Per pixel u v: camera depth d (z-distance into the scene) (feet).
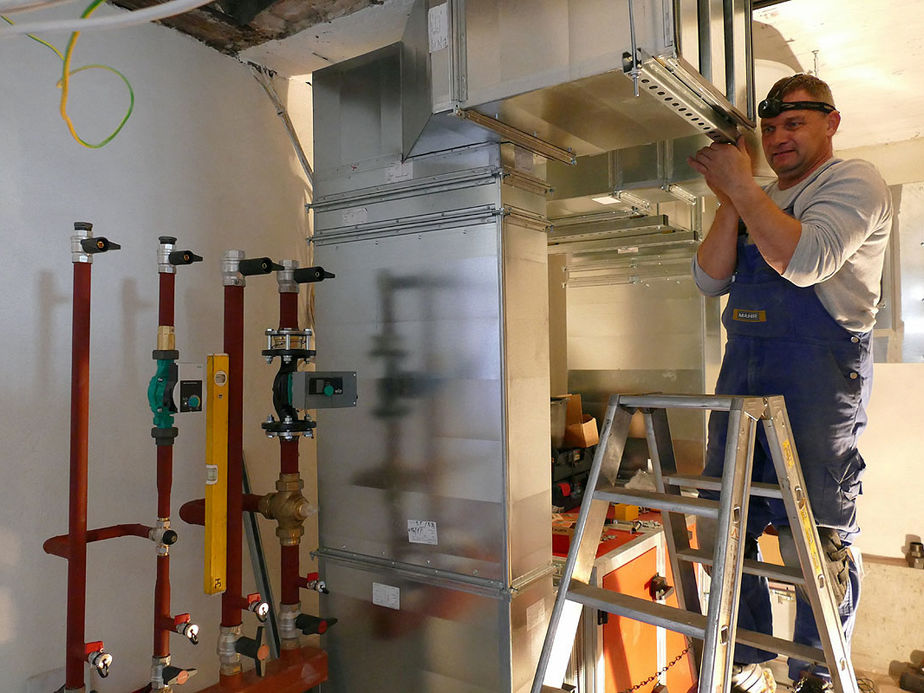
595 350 11.34
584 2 4.80
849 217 5.12
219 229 7.36
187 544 6.87
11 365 5.57
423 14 5.67
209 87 7.33
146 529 5.62
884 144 10.93
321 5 6.59
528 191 6.32
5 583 5.50
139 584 6.44
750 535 6.06
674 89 5.07
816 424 5.53
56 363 5.87
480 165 6.05
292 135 8.18
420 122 5.87
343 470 7.01
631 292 10.96
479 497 5.99
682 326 10.48
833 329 5.56
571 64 4.85
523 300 6.16
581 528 5.15
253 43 7.38
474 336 6.04
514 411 5.96
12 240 5.60
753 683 6.07
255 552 7.38
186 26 6.95
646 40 4.54
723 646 4.28
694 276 6.54
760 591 6.15
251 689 5.72
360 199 6.91
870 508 11.15
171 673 5.42
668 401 5.05
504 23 5.16
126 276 6.43
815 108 5.70
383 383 6.71
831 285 5.46
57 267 5.90
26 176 5.70
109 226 6.31
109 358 6.27
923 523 10.74
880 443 11.08
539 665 5.06
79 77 6.11
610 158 8.25
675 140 7.72
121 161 6.43
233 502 5.79
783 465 4.91
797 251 5.08
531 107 5.38
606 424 5.39
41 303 5.79
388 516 6.64
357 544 6.90
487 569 5.94
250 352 7.68
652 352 10.77
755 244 5.73
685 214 10.15
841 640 5.06
